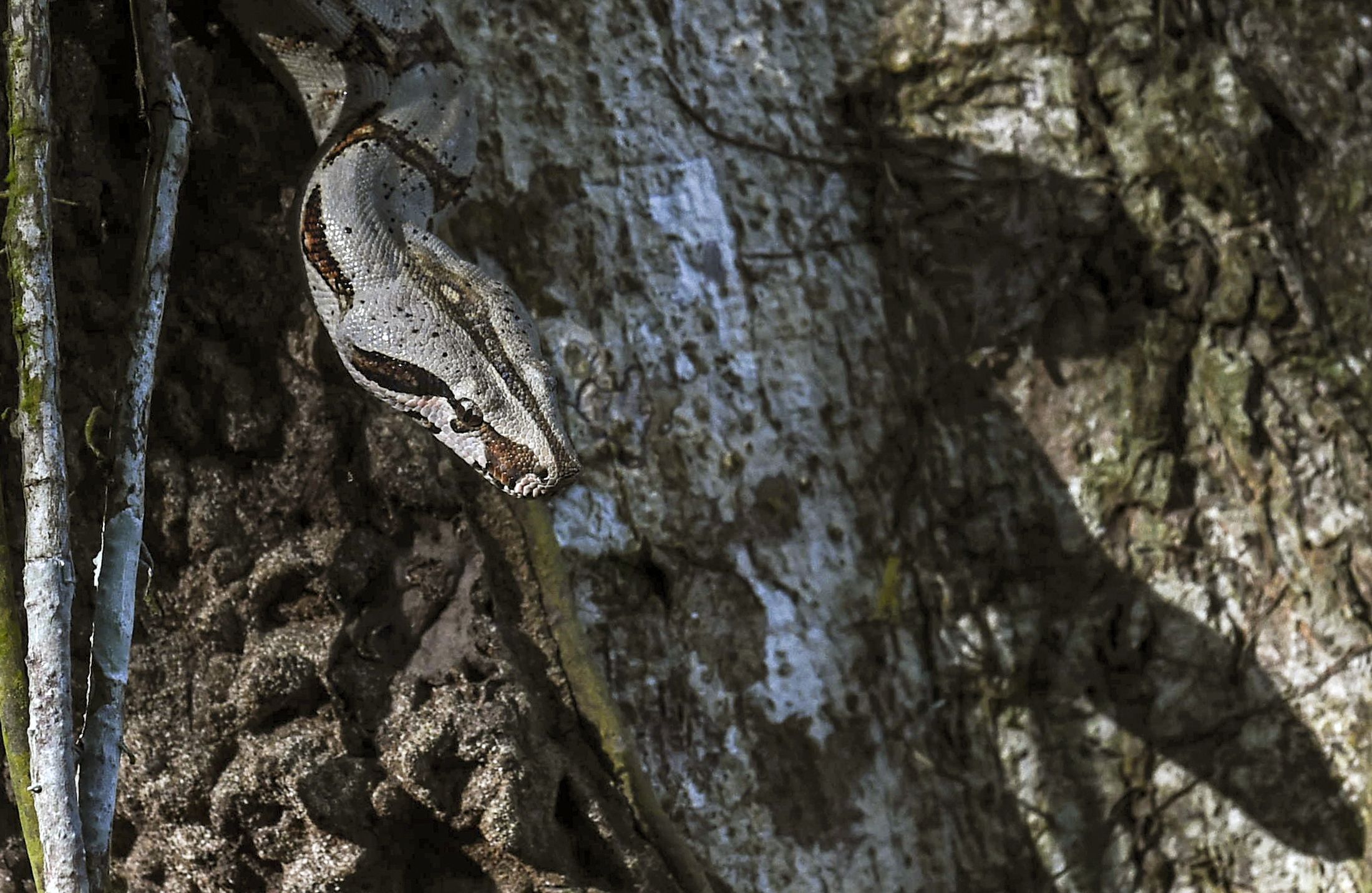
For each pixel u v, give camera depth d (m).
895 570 10.34
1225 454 10.35
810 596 9.98
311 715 7.76
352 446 8.05
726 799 9.40
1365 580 10.28
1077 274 10.38
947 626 10.40
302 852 7.51
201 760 7.64
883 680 10.22
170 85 7.07
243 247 8.00
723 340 9.80
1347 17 11.09
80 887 6.03
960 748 10.34
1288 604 10.32
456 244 8.94
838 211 10.38
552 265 9.25
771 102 10.18
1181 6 10.40
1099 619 10.40
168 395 7.82
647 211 9.57
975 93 10.38
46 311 6.48
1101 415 10.38
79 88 7.53
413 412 7.79
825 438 10.15
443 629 8.05
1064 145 10.31
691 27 9.91
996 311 10.41
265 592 7.87
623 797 8.19
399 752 7.62
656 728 9.26
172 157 7.02
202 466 7.88
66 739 6.14
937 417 10.48
